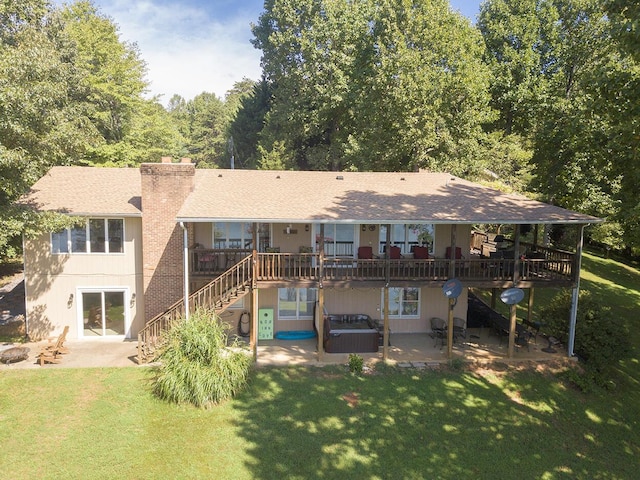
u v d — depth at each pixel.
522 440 13.29
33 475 10.66
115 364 16.34
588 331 17.62
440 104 28.80
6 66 14.41
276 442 12.34
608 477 12.13
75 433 12.27
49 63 16.19
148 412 13.41
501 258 18.55
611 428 14.44
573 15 33.19
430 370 16.81
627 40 14.31
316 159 40.41
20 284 27.39
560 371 17.28
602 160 19.17
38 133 16.03
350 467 11.56
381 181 22.16
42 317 18.69
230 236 19.33
